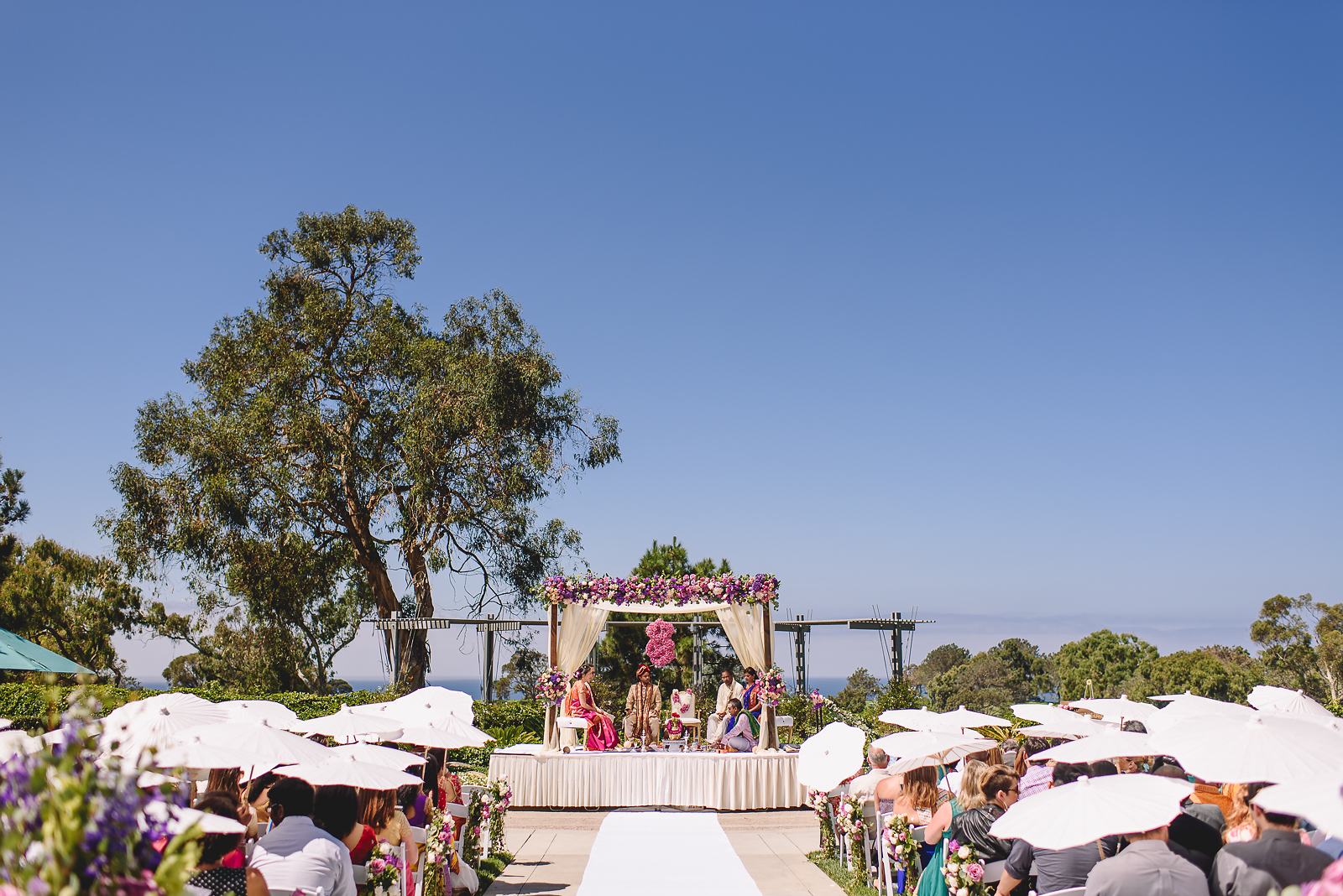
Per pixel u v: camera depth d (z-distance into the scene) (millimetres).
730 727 15695
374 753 8070
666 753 14805
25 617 31766
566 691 15766
